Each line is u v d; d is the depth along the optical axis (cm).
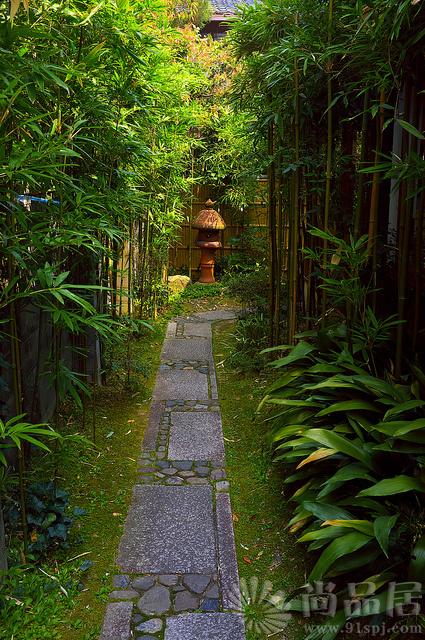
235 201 889
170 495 298
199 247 897
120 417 399
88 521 271
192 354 558
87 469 321
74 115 267
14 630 198
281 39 328
